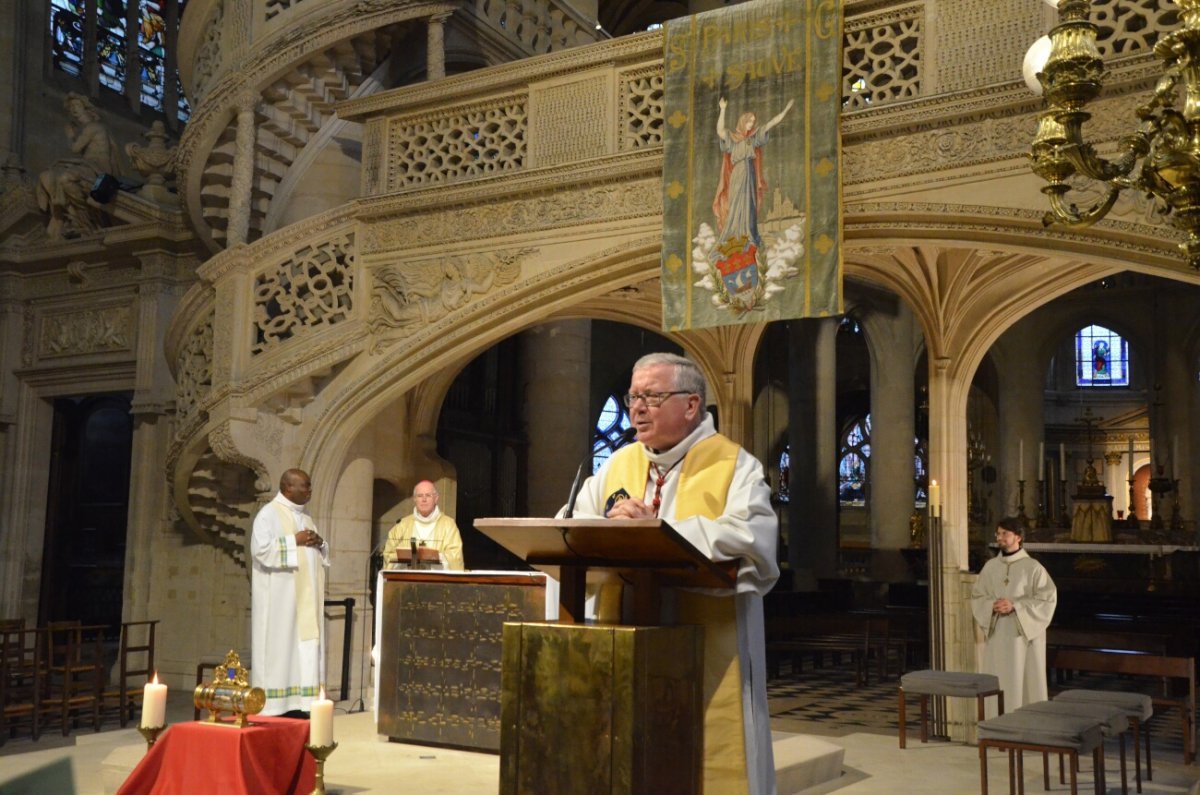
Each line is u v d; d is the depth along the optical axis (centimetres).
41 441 1695
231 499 1212
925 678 877
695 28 920
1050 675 1484
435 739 817
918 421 2842
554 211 979
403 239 1048
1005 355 2920
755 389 3030
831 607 1908
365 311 1061
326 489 1071
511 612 801
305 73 1166
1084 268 1000
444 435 1983
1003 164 791
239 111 1113
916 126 827
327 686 1075
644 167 934
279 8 1127
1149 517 3259
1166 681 1042
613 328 3005
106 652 1731
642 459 375
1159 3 748
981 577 979
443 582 832
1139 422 3297
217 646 1379
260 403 1052
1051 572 2016
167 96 2702
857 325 3097
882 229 841
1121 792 762
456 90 1032
